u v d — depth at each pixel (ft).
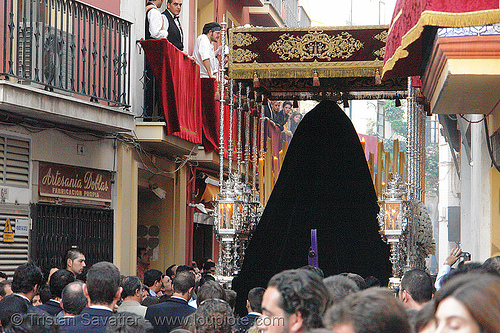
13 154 60.03
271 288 20.54
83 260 51.21
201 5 112.47
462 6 41.39
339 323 15.61
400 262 61.41
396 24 48.73
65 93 68.49
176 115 76.28
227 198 65.77
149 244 90.58
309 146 72.28
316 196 69.41
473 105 52.60
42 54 59.47
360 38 64.08
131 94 78.38
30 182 61.87
